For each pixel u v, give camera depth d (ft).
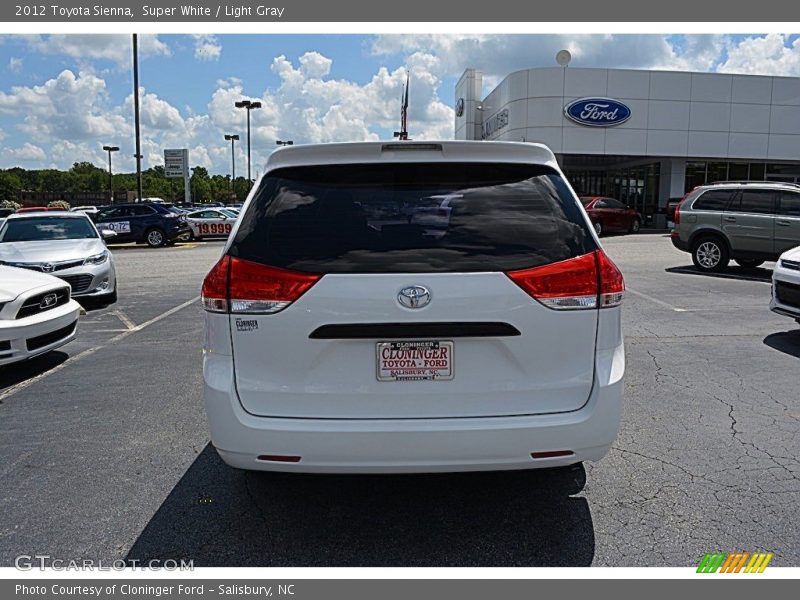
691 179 96.58
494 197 9.46
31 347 19.12
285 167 9.66
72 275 30.58
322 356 9.08
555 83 88.58
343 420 9.14
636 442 13.84
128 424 15.26
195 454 13.51
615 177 111.34
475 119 115.14
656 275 41.14
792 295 22.22
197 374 19.65
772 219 39.88
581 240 9.39
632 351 21.74
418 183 9.53
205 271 49.90
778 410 15.84
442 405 9.19
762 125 92.43
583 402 9.36
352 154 9.58
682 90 90.22
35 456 13.43
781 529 10.36
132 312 31.17
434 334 9.00
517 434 9.08
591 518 10.78
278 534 10.44
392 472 9.25
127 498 11.59
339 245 9.09
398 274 8.94
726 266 43.16
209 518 10.92
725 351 21.71
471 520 10.82
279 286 8.99
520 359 9.14
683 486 11.82
